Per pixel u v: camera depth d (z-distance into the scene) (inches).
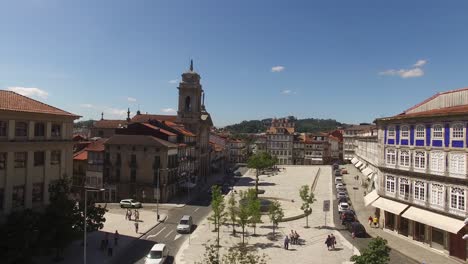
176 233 2016.5
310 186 3863.2
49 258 1545.3
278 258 1573.6
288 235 1963.6
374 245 1074.7
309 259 1562.5
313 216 2445.9
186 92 4180.6
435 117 1708.9
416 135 1844.2
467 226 1489.9
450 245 1610.5
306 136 7155.5
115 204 2859.3
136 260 1553.9
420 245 1775.3
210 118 4699.8
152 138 2955.2
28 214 1409.9
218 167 5659.5
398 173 1964.8
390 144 2037.4
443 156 1674.5
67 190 1572.3
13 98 1675.7
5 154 1497.3
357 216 2432.3
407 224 1914.4
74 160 3154.5
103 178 3019.2
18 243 1280.8
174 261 1540.4
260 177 4667.8
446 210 1643.7
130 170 2972.4
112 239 1862.7
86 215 1507.1
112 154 3009.4
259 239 1883.6
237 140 7583.7
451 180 1621.6
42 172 1685.5
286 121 7578.7
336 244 1793.8
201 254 1630.2
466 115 1558.8
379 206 2023.9
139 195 2940.5
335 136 7785.4
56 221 1423.5
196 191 3484.3
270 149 6963.6
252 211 1793.8
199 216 2459.4
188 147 3686.0
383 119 2038.6
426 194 1764.3
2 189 1487.5
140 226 2148.1
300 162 7012.8
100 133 4690.0
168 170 2989.7
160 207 2743.6
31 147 1610.5
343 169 5231.3
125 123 4645.7
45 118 1696.6
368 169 3698.3
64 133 1814.7
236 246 1632.6
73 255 1599.4
